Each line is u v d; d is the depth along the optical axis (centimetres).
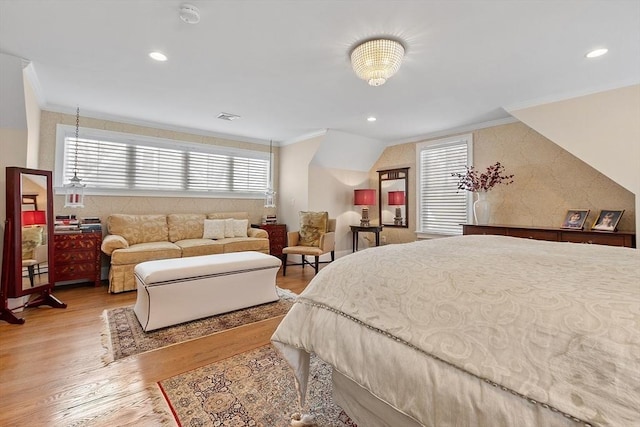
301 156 505
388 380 87
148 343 210
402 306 94
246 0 168
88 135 378
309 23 189
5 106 255
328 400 151
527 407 62
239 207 511
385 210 539
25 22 191
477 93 301
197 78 273
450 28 192
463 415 70
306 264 501
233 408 144
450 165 445
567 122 297
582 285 78
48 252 278
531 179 357
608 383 56
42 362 182
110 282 324
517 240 182
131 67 253
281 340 120
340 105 341
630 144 264
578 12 175
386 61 208
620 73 253
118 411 141
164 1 171
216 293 261
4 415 136
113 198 396
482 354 72
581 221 310
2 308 240
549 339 66
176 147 446
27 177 262
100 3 173
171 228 414
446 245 157
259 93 307
